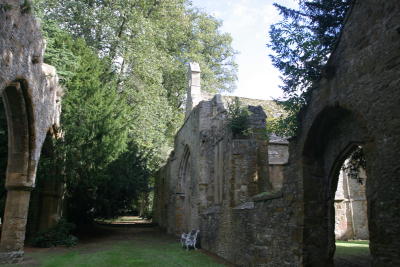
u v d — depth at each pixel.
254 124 11.16
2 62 7.47
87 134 14.62
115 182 16.94
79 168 14.55
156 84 22.52
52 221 14.44
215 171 13.32
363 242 15.45
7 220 10.27
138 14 21.50
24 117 10.07
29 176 10.60
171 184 21.06
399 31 4.41
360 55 5.11
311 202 6.43
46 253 11.90
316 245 6.30
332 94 5.73
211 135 14.90
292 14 7.30
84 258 10.91
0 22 7.16
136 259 10.89
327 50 6.82
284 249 6.92
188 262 10.37
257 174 10.70
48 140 13.73
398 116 4.35
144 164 20.77
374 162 4.69
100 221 27.23
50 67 11.97
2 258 9.78
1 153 12.59
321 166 6.65
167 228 21.08
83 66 15.48
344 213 16.59
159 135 21.70
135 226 25.33
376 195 4.61
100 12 20.17
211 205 14.30
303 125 6.64
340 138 6.21
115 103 17.66
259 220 8.23
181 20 26.53
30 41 9.29
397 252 4.20
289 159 7.10
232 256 10.10
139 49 21.12
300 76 6.87
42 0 15.57
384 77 4.62
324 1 7.06
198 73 20.27
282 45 7.06
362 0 5.16
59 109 14.09
